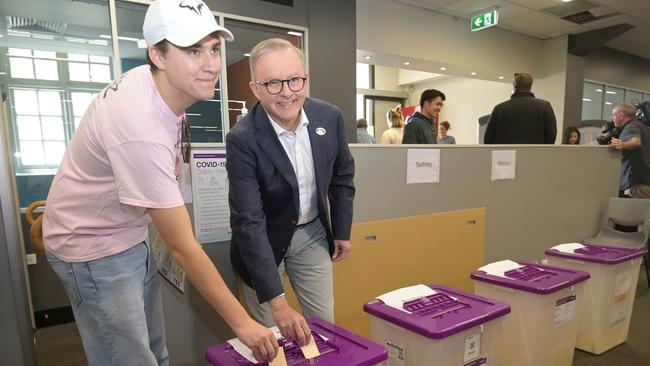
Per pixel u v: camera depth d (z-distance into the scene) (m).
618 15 5.48
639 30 6.24
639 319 2.41
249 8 3.21
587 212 2.88
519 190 2.43
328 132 1.22
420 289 1.39
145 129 0.77
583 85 6.68
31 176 2.74
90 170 0.84
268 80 1.03
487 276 1.62
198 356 1.54
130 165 0.77
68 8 2.65
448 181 2.10
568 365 1.66
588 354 1.98
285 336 1.00
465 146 2.14
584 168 2.81
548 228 2.63
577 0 4.95
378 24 4.75
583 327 2.00
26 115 2.75
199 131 3.17
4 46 2.67
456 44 5.50
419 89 8.35
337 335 1.05
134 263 0.94
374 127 7.93
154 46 0.79
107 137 0.78
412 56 5.06
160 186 0.78
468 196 2.19
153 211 0.79
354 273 1.81
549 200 2.61
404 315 1.19
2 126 1.09
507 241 2.41
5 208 1.06
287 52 1.04
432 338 1.08
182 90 0.82
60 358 2.27
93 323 0.92
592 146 2.84
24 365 1.12
